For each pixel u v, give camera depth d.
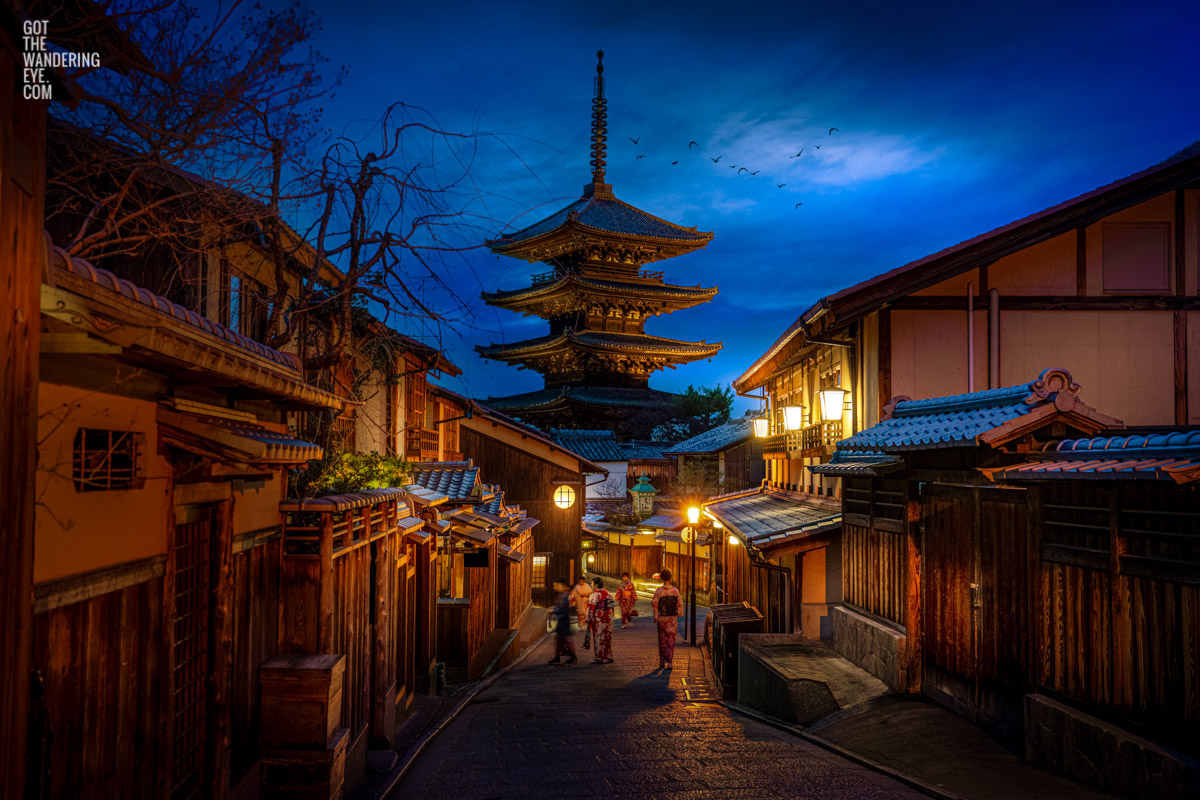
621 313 52.22
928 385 12.13
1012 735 7.40
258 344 5.53
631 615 23.44
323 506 6.53
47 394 3.11
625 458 42.72
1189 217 12.14
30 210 2.46
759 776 7.11
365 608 8.19
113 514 3.70
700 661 16.39
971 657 8.18
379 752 8.37
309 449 5.18
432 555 12.77
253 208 6.27
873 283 11.78
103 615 3.64
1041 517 7.03
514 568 19.53
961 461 8.45
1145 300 12.10
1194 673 5.29
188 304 7.41
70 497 3.30
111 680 3.70
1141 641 5.79
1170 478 5.09
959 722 8.16
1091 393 12.03
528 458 28.36
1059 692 6.72
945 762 7.04
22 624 2.39
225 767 5.12
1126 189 11.84
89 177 6.01
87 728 3.47
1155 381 12.05
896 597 9.98
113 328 3.01
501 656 15.59
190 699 4.87
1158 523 5.69
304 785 5.88
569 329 48.69
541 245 50.16
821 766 7.49
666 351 50.62
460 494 15.41
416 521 11.02
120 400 3.75
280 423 6.61
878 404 12.18
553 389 54.38
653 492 37.22
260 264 9.04
